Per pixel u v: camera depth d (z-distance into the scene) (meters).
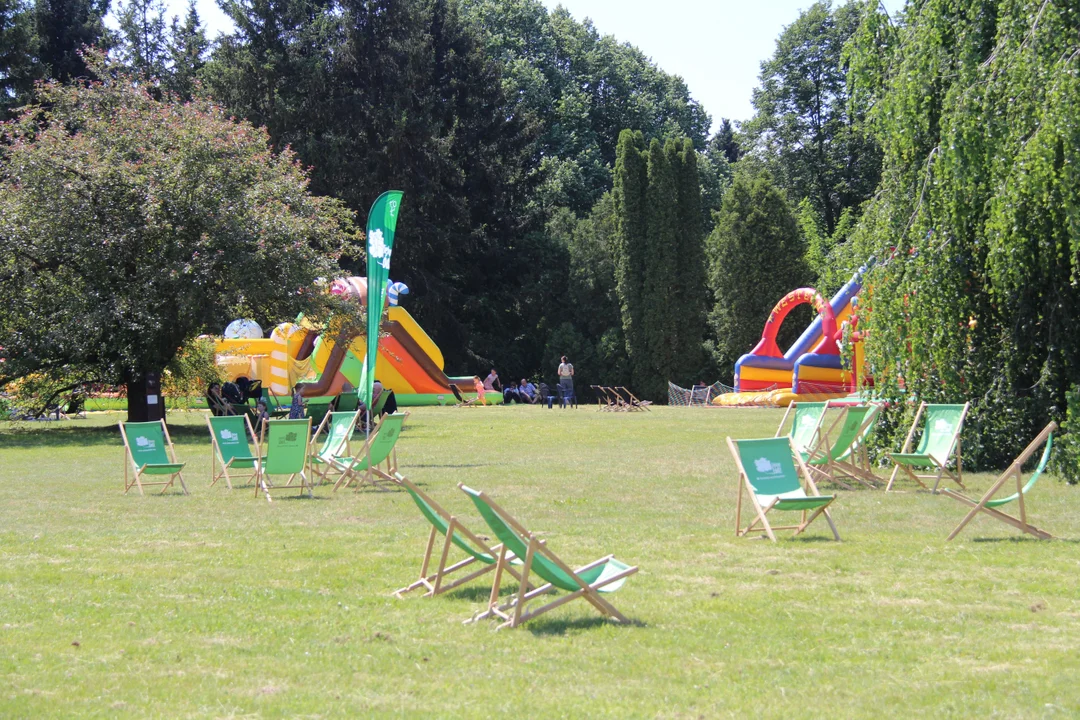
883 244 13.25
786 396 32.28
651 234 44.66
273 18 42.94
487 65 50.28
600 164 58.59
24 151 21.67
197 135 22.45
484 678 4.73
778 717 4.15
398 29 44.75
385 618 5.89
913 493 11.16
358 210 43.34
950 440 11.07
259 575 7.09
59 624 5.75
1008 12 11.61
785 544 8.11
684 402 39.38
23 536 8.81
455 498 11.12
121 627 5.68
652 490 11.66
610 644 5.29
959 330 12.59
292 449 11.43
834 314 33.16
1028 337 12.53
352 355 31.42
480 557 6.31
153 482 13.02
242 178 23.19
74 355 21.92
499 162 49.44
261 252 21.61
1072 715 4.08
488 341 49.56
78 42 49.81
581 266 48.47
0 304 21.88
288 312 22.89
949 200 12.16
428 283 45.31
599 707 4.30
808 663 4.92
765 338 35.16
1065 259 12.05
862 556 7.57
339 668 4.91
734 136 54.75
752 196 44.28
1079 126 10.42
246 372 31.05
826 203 50.50
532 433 21.02
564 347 46.84
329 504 10.87
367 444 11.88
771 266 43.88
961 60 12.14
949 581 6.69
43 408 24.44
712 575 6.96
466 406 34.03
